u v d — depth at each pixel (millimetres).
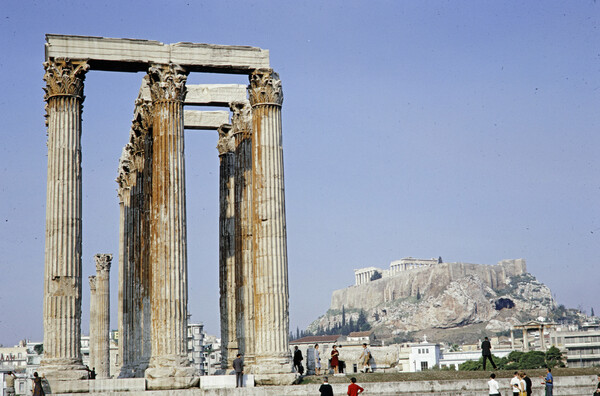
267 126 44625
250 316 49781
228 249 55281
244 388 39750
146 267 46938
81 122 41062
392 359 53719
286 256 43750
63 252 39031
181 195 41969
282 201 44156
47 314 38656
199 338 173625
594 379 44406
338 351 51781
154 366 40094
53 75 40500
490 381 38656
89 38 41750
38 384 36844
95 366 71375
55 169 39719
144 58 42688
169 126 42438
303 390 40469
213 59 44188
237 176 51969
